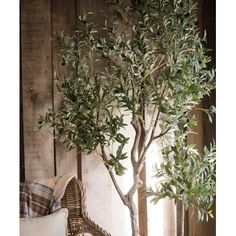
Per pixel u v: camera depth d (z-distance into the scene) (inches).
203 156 81.8
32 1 91.2
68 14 92.8
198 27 94.7
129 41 78.4
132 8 82.7
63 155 94.0
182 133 80.4
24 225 76.0
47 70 92.4
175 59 77.4
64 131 78.3
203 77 83.5
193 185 76.1
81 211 86.1
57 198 84.2
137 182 82.9
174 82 74.7
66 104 79.7
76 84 76.0
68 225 85.5
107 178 95.8
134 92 77.4
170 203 98.5
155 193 81.7
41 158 92.9
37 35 91.7
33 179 92.6
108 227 96.1
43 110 92.4
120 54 76.4
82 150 79.7
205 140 96.5
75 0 92.8
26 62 91.4
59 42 87.7
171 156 84.4
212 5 94.2
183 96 75.1
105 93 76.0
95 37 93.0
